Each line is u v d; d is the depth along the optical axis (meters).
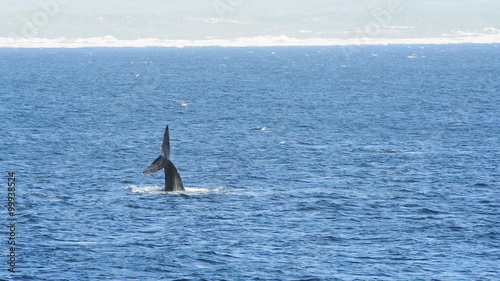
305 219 137.38
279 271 108.75
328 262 112.81
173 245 119.94
